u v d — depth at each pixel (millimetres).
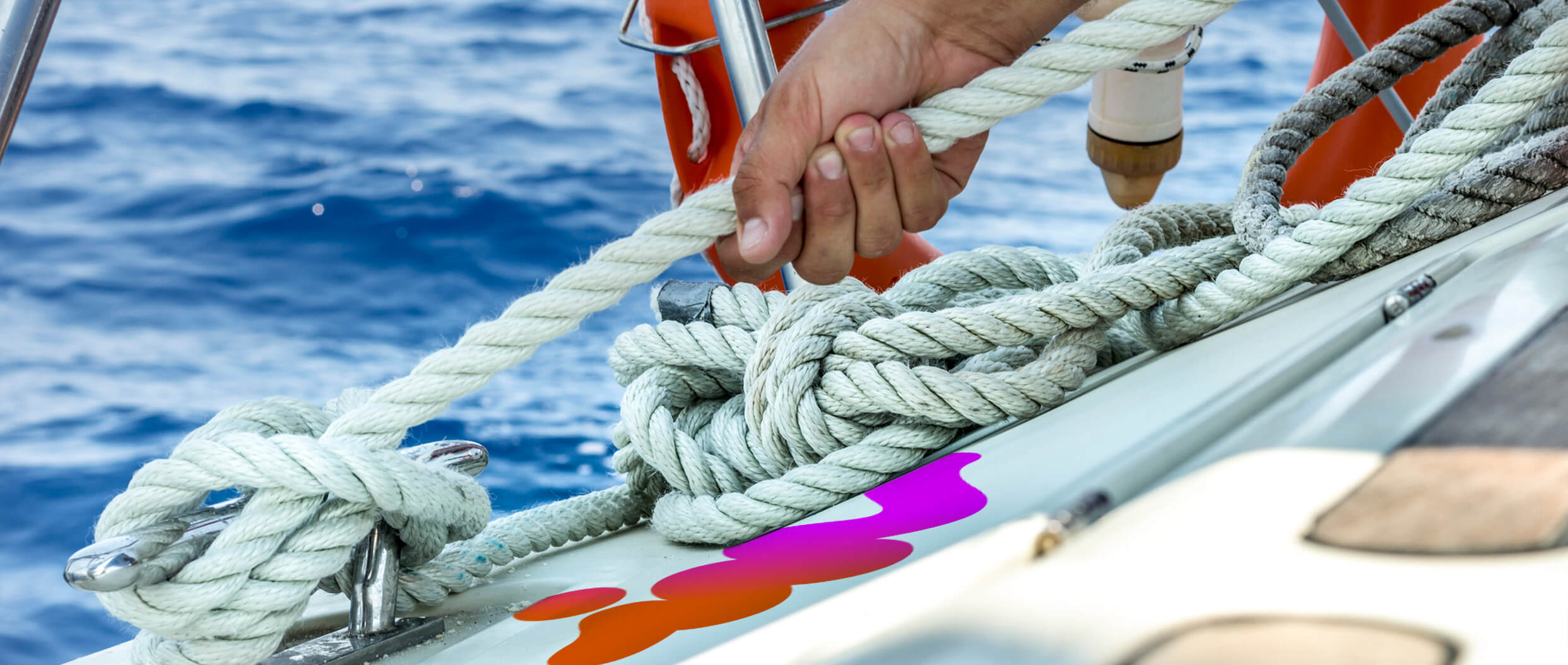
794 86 1050
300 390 3984
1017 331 1208
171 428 3820
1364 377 525
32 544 3291
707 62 2070
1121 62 1047
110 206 5605
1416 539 359
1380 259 1189
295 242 5211
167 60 7547
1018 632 350
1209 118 6445
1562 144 1178
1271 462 446
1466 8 1408
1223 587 351
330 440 999
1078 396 1219
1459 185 1175
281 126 6586
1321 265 1198
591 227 5281
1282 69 7207
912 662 350
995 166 5977
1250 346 1052
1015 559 416
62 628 2969
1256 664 306
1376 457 427
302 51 7770
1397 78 1419
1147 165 2439
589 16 8430
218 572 931
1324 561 356
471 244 5148
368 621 1013
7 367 4203
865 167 1054
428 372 1035
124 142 6367
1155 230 1469
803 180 1075
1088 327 1245
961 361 1332
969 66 1138
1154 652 321
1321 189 2434
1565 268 650
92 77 7219
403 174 5906
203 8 8602
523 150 6223
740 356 1343
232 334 4406
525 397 3672
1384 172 1151
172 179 5891
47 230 5344
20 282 4867
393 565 1038
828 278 1182
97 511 3424
